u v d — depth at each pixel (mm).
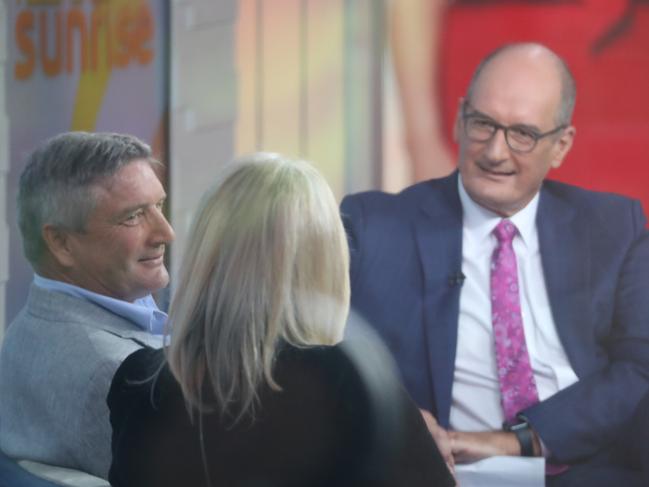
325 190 2768
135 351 3086
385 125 5645
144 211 3625
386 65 5609
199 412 2641
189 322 2723
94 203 3521
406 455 2574
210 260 2713
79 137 3615
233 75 5805
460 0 5488
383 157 5660
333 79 5707
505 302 4781
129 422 2799
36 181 3561
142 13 5816
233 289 2654
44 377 3424
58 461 3416
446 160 5582
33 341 3518
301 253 2689
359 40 5660
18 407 3543
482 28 5469
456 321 4793
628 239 4809
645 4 5320
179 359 2703
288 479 2559
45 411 3424
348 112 5707
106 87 5883
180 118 5848
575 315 4758
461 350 4797
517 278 4797
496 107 4723
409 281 4836
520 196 4770
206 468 2613
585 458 4711
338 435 2553
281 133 5793
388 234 4879
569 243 4805
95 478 3270
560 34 5375
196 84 5840
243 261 2662
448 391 4766
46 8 5836
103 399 3305
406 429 2596
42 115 5844
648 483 4656
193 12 5805
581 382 4719
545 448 4699
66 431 3359
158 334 3648
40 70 5852
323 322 2719
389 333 4789
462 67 5520
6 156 5754
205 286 2719
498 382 4773
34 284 3656
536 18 5398
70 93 5879
